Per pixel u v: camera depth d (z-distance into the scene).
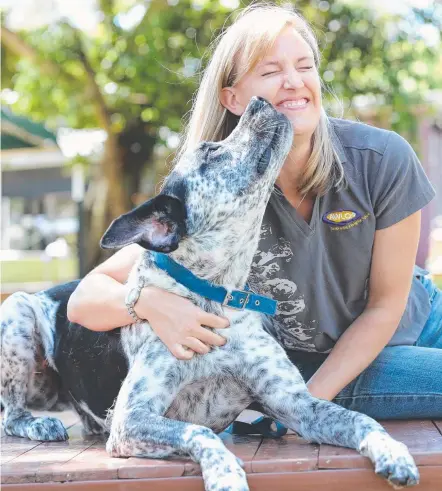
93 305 3.46
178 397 3.29
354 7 10.84
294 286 3.51
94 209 12.12
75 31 11.39
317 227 3.42
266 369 3.19
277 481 2.73
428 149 14.74
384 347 3.75
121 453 3.03
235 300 3.22
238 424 3.51
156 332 3.19
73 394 3.94
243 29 3.38
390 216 3.43
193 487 2.74
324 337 3.68
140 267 3.36
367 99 11.80
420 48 11.28
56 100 12.39
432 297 4.05
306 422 3.06
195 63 10.73
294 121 3.26
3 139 12.66
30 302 4.06
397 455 2.63
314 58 3.56
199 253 3.20
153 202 3.12
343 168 3.39
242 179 3.19
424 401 3.56
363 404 3.66
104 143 11.84
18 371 3.99
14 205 24.06
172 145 11.76
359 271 3.53
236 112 3.47
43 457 3.16
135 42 11.00
